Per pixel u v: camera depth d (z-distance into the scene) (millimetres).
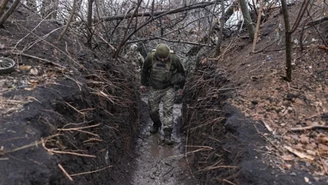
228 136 3582
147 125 6953
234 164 3131
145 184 4602
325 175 2715
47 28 5281
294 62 4484
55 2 5723
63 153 2785
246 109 3824
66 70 3953
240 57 5488
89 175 3361
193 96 6070
